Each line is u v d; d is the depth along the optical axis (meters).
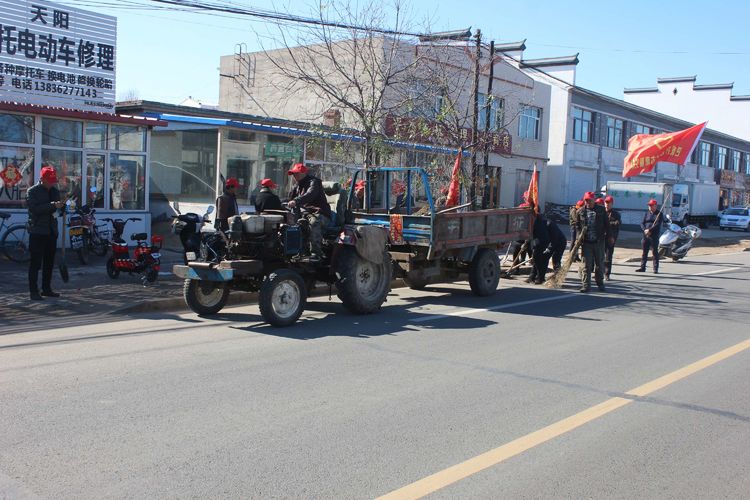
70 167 15.24
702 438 5.12
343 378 6.42
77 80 15.03
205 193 18.98
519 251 14.84
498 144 17.73
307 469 4.32
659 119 48.50
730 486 4.30
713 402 6.03
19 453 4.45
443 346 7.92
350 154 18.22
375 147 14.84
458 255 11.65
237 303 10.68
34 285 9.84
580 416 5.54
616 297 12.62
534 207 13.34
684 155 18.89
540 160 34.50
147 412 5.31
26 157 14.52
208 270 8.55
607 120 42.84
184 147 19.36
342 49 17.05
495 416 5.47
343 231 9.50
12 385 5.93
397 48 15.93
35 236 9.73
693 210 47.25
